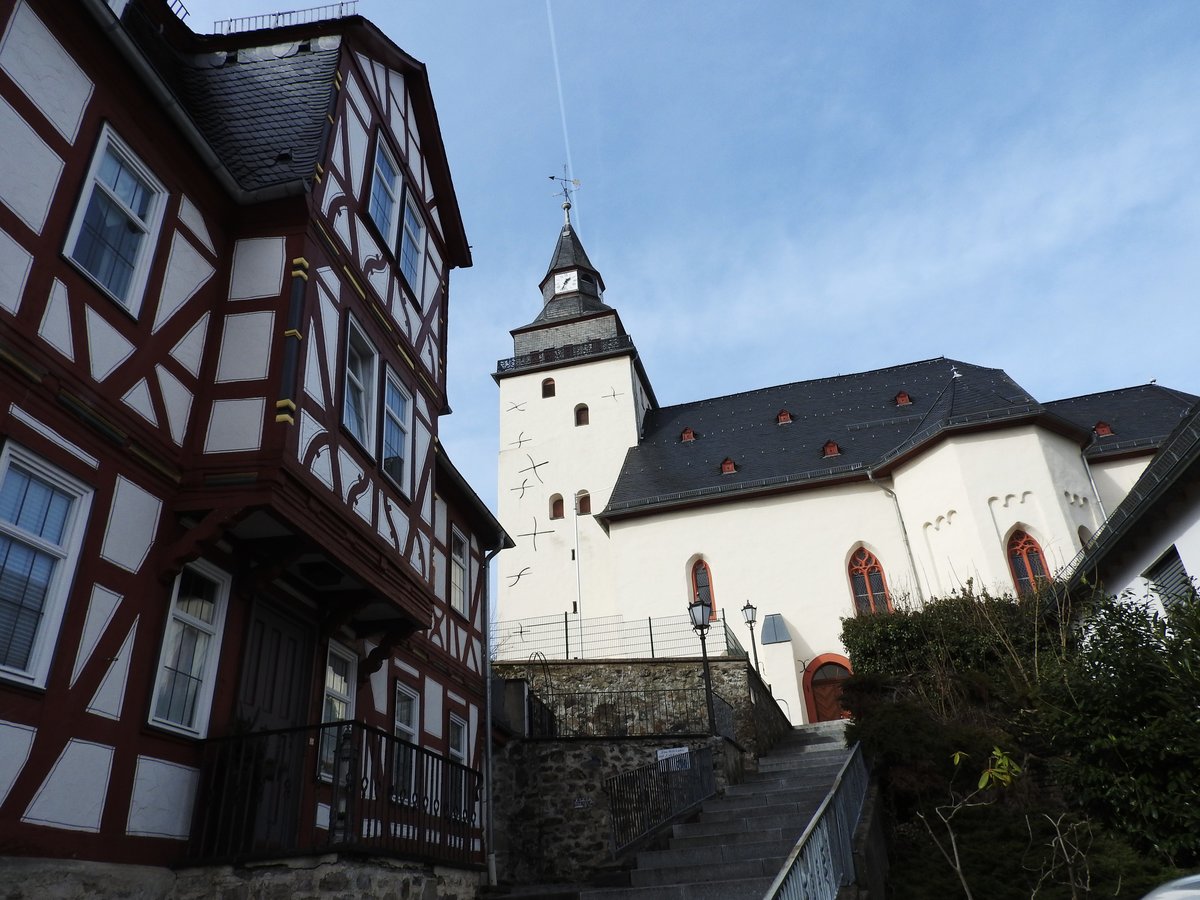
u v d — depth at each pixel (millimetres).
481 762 13875
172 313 7938
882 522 29578
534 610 33031
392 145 11844
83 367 6777
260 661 8430
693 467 33812
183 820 7109
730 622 29188
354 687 10195
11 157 6379
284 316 8375
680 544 31109
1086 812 10898
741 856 9953
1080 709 11164
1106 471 29422
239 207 8984
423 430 11562
